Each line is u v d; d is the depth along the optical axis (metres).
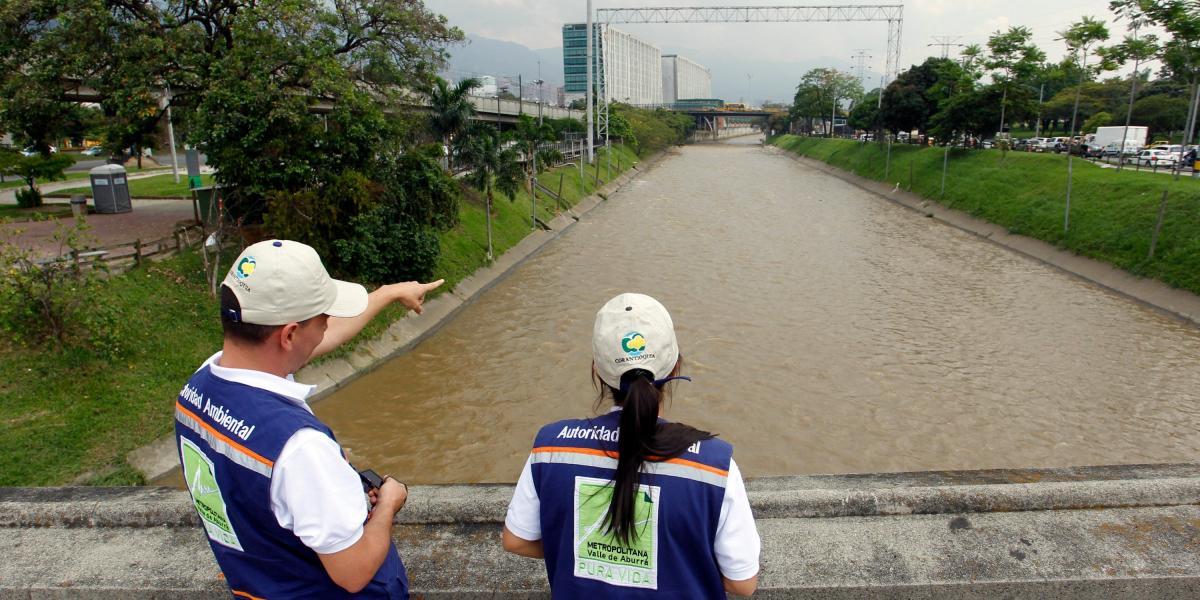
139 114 17.08
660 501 1.73
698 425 13.91
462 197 28.39
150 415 12.20
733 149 105.62
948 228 35.94
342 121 17.48
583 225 36.94
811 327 19.89
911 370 16.77
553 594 1.89
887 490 3.06
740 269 26.80
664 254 29.50
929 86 55.62
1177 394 15.38
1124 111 52.47
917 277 25.67
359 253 17.42
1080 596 2.60
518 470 12.35
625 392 1.85
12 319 12.47
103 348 12.75
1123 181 29.12
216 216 18.11
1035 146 50.75
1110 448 13.06
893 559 2.71
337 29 19.97
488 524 2.95
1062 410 14.65
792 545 2.81
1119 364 17.11
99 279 13.67
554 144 50.12
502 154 26.98
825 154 73.75
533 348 18.06
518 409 14.62
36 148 18.84
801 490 3.09
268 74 16.88
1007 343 18.61
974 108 44.41
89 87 16.84
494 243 27.30
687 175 63.84
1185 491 3.05
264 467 1.73
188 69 17.02
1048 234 29.23
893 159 53.66
